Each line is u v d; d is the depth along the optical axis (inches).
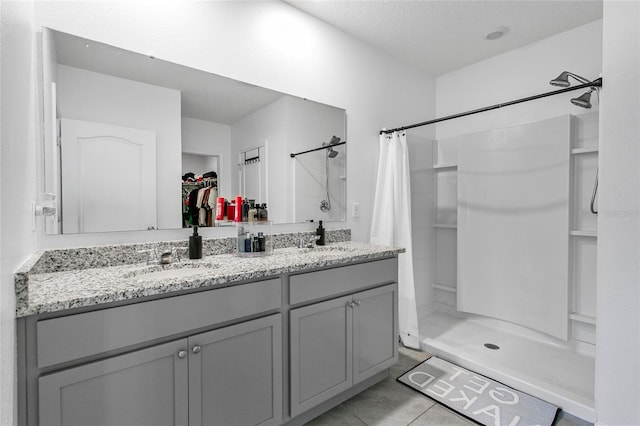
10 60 32.4
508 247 105.4
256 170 79.6
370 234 105.2
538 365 83.1
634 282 56.1
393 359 79.3
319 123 92.0
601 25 91.8
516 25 95.3
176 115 67.7
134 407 42.6
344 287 68.4
